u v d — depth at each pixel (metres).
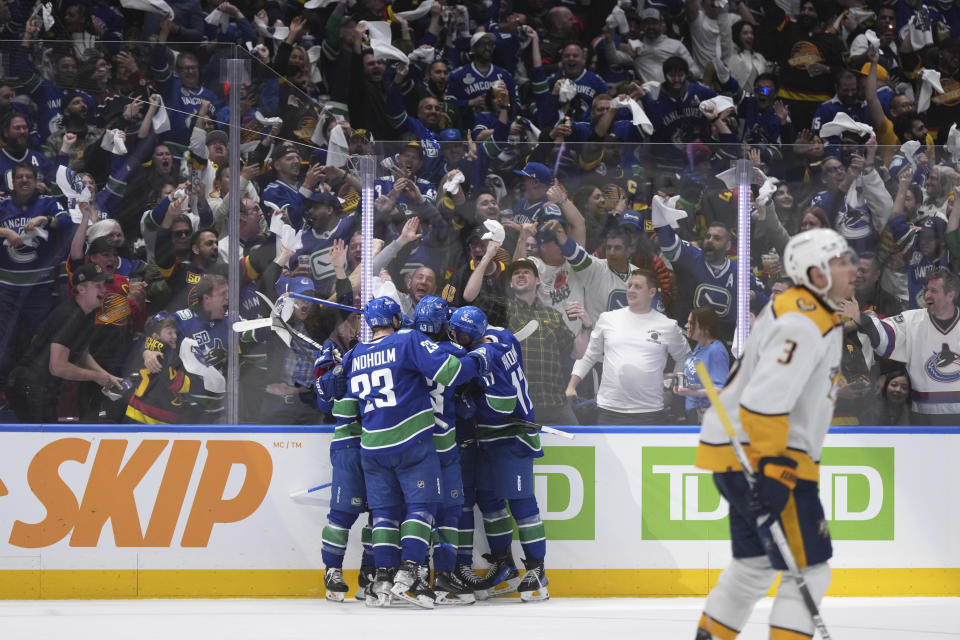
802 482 11.21
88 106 17.55
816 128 31.05
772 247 18.25
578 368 18.31
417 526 16.38
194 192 17.69
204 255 17.72
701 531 17.91
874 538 17.98
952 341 18.31
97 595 17.28
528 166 18.20
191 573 17.41
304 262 18.19
